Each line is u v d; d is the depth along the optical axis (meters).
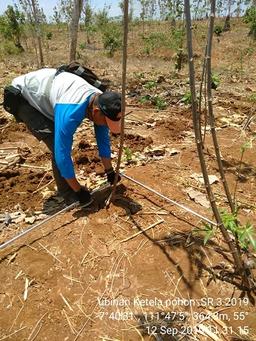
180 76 8.97
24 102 3.19
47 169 4.14
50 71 3.15
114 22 16.31
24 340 2.40
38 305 2.59
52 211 3.44
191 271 2.79
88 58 12.96
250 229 2.38
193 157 4.31
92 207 3.37
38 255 2.93
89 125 5.28
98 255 2.92
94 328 2.46
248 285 2.65
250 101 6.41
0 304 2.60
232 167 4.15
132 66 11.59
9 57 12.73
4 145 4.76
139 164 4.14
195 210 3.37
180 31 8.79
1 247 2.93
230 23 18.95
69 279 2.75
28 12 10.80
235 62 11.65
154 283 2.71
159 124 5.34
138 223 3.20
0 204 3.55
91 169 4.03
